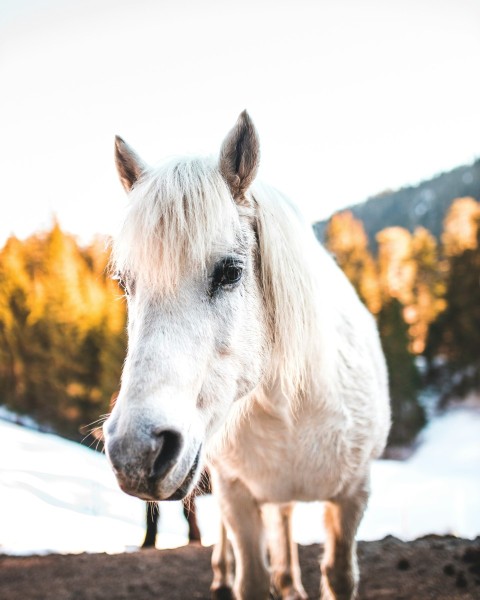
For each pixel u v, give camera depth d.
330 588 3.10
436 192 112.00
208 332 2.17
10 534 8.38
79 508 9.85
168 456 1.95
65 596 4.58
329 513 3.17
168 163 2.32
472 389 34.38
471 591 3.90
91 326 23.73
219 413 2.27
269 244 2.53
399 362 29.02
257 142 2.35
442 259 43.12
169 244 2.09
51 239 26.78
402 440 28.50
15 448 13.88
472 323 36.06
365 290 32.50
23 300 24.89
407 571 4.47
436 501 11.80
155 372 2.00
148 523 6.88
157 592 4.62
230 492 2.96
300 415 2.77
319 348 2.74
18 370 24.28
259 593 2.89
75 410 23.33
